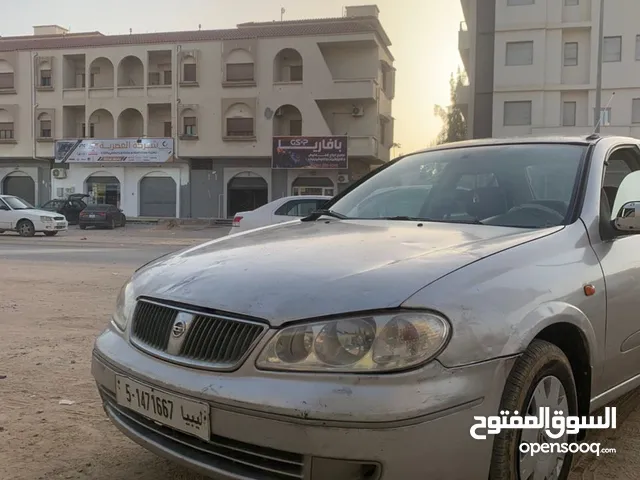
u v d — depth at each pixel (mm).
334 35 36469
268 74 37219
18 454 3281
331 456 2025
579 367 2799
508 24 38250
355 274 2344
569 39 37781
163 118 39969
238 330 2254
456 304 2199
